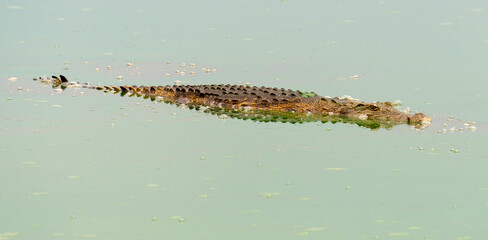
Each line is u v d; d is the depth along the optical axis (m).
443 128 67.94
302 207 49.31
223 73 87.44
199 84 82.94
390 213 48.41
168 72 88.12
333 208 49.19
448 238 44.69
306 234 45.00
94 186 52.75
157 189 52.28
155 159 58.59
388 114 71.62
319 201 50.38
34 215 47.75
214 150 61.12
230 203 49.84
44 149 60.53
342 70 88.44
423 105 74.56
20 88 80.25
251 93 76.19
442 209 49.22
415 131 67.38
